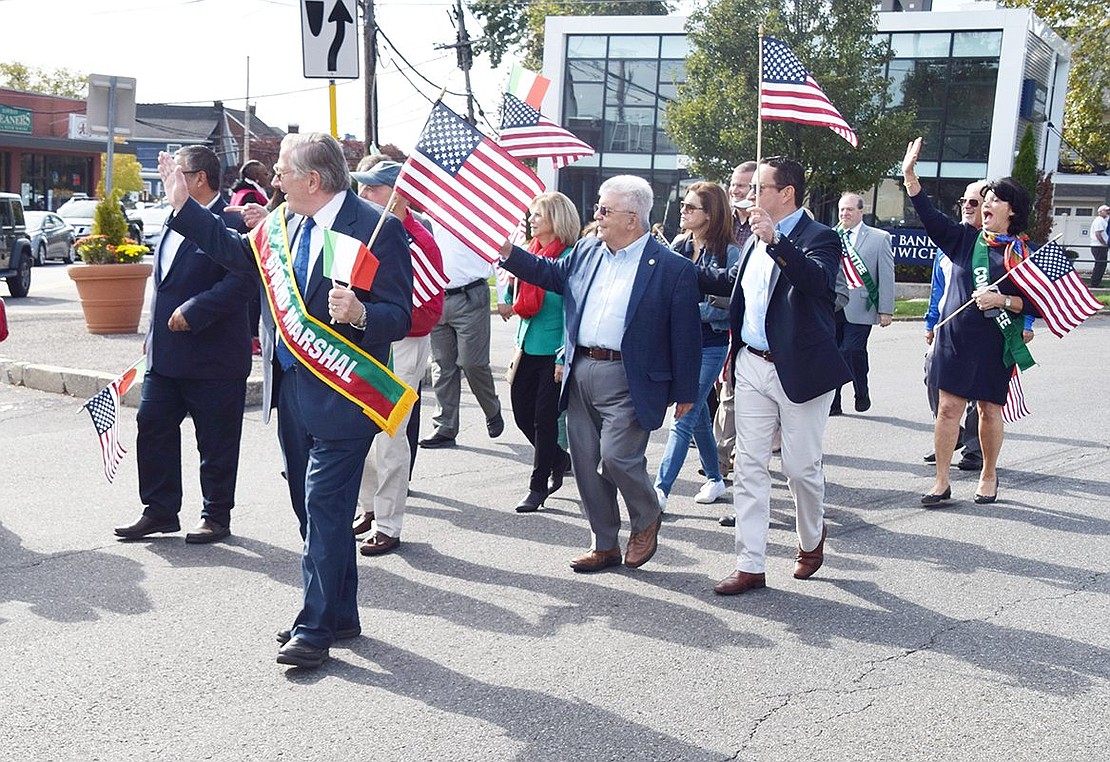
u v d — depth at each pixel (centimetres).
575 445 586
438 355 888
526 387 718
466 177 514
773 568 605
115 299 1421
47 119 5000
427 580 579
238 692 440
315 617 462
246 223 607
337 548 465
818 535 580
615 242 566
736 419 569
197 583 569
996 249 712
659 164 3519
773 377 555
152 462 636
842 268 909
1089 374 1341
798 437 562
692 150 2755
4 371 1146
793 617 529
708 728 412
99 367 1168
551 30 3544
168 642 490
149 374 629
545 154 783
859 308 1034
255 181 1174
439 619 523
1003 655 484
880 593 564
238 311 633
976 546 645
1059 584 579
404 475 622
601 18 3503
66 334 1435
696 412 706
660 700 436
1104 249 2989
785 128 2648
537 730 409
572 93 3572
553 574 591
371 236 466
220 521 640
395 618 524
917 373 1382
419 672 461
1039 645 496
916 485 795
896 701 437
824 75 2600
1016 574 595
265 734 404
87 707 425
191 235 485
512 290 879
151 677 453
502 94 791
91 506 710
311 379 464
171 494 643
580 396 582
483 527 679
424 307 641
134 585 565
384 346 474
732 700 437
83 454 851
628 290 563
